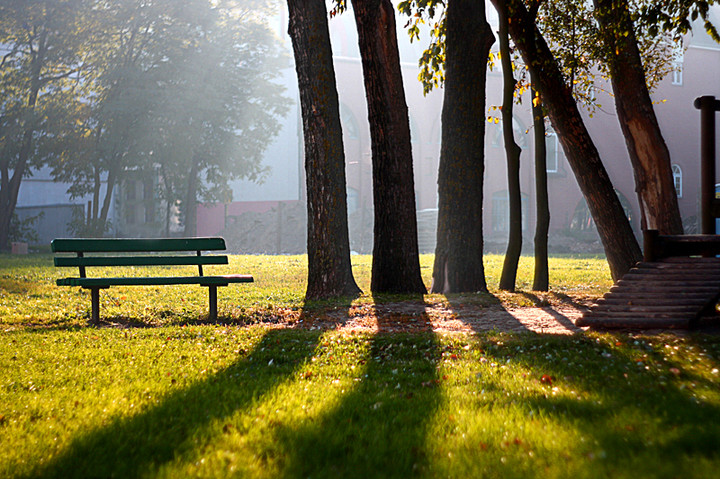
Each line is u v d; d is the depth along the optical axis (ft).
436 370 17.22
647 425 11.14
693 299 22.71
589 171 42.63
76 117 122.01
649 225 45.62
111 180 122.62
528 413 12.12
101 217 122.83
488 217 147.74
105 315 29.96
